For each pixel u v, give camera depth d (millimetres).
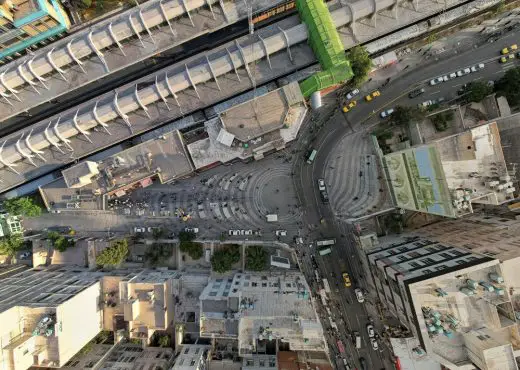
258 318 45000
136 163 51875
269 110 48156
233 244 56188
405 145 54188
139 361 51906
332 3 52312
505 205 49656
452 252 40844
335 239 56812
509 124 41875
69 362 51438
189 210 58719
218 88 53906
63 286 50594
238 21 54906
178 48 58281
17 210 55125
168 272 56844
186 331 54281
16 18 49188
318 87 48125
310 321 44469
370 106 56281
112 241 56938
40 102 55562
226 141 48594
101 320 52594
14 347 41875
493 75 54656
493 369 33906
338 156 56906
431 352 36688
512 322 35625
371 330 55094
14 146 53562
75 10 55812
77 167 51406
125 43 54062
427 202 44156
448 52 55031
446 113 52844
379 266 45969
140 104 52875
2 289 50281
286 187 57625
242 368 49625
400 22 52031
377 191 56062
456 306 37469
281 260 55500
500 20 53406
